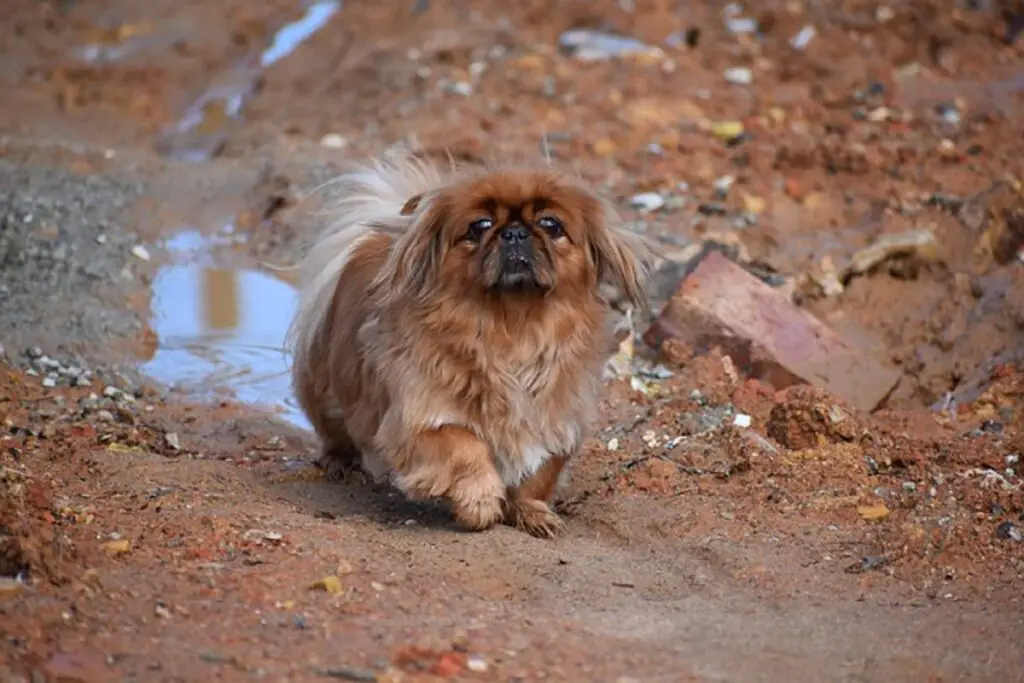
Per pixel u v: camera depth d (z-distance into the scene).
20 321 14.51
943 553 9.68
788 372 13.70
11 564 8.63
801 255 16.06
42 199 17.22
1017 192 16.00
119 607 8.29
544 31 23.48
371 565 9.26
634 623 8.61
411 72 22.22
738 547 9.91
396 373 10.18
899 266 15.59
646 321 14.79
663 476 11.36
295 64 24.55
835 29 22.81
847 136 19.11
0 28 27.39
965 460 11.45
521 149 19.02
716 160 18.73
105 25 27.59
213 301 15.53
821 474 11.14
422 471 10.13
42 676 7.27
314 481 11.55
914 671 8.02
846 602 9.12
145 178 18.50
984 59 22.23
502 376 10.12
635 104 20.48
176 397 13.66
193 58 26.06
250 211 17.58
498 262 9.77
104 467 11.03
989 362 14.02
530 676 7.66
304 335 11.57
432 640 8.01
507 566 9.53
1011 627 8.72
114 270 15.80
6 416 12.32
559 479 10.93
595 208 10.50
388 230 10.75
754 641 8.35
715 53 22.30
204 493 10.66
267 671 7.54
